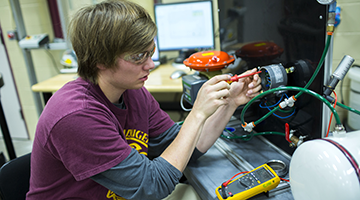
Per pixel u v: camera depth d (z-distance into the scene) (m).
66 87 0.69
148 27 0.62
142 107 0.87
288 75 0.80
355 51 1.45
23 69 2.46
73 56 2.09
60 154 0.61
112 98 0.75
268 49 0.86
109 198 0.72
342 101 1.28
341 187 0.45
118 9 0.60
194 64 1.04
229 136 0.94
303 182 0.52
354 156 0.47
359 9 1.38
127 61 0.62
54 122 0.60
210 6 1.82
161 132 0.91
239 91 0.84
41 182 0.73
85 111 0.62
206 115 0.71
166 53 2.24
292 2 0.72
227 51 1.14
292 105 0.72
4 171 0.83
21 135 2.73
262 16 0.86
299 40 0.72
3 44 2.38
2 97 2.60
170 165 0.68
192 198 0.81
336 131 0.53
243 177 0.72
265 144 0.94
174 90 1.55
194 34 1.91
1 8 2.27
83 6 0.64
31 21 2.26
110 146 0.62
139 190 0.63
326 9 0.62
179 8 1.87
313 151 0.51
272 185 0.68
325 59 0.65
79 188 0.71
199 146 0.84
